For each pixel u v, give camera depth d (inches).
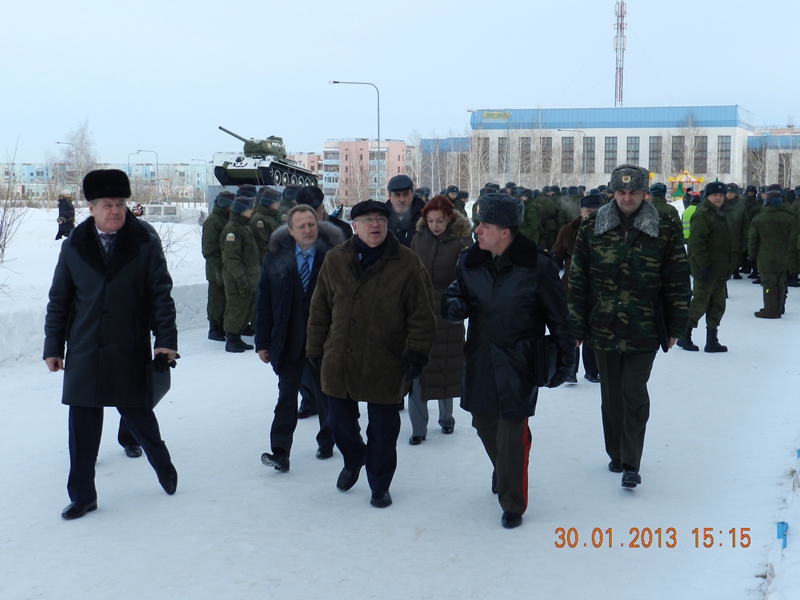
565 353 177.9
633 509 190.9
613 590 149.6
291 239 218.5
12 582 154.1
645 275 200.4
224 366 367.9
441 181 3390.7
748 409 281.0
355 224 194.7
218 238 426.9
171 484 201.0
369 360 190.1
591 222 209.3
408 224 267.6
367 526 181.2
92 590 150.7
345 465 203.9
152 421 197.6
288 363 215.3
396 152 4825.3
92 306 184.4
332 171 4980.3
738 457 227.8
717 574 155.3
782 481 205.8
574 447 241.4
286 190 451.8
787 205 499.5
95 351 184.5
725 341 425.1
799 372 343.0
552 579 154.5
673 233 201.5
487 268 182.1
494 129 3503.9
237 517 186.7
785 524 156.9
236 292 400.2
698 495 199.3
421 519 185.6
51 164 3083.2
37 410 286.2
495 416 185.2
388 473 193.3
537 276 177.3
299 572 157.8
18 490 205.8
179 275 509.4
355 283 192.5
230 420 273.0
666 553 165.6
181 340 436.5
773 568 144.6
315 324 200.7
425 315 191.5
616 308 202.5
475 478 215.2
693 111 3366.1
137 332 188.4
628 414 203.2
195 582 153.7
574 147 3449.8
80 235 186.4
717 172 3287.4
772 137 3462.1
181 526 181.5
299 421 275.9
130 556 165.6
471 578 154.9
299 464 227.9
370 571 158.2
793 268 637.3
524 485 181.3
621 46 3609.7
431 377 245.4
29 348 368.5
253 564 161.5
